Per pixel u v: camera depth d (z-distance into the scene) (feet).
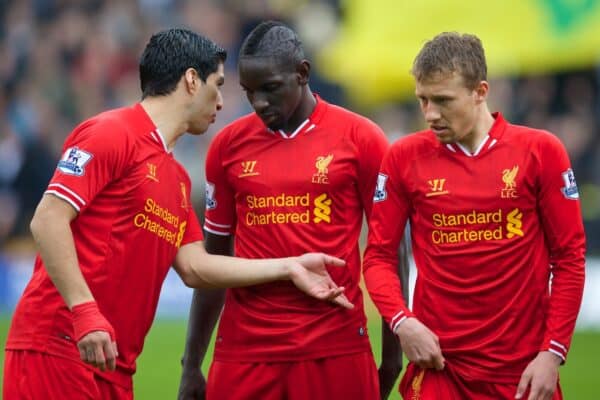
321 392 79.41
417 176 75.61
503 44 169.27
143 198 74.54
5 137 211.00
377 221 77.30
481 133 74.95
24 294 74.49
